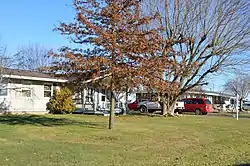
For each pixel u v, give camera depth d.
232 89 69.38
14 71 29.41
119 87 17.06
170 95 31.33
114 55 16.19
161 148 13.04
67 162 9.52
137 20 16.75
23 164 9.07
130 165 9.55
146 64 16.38
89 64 15.94
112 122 18.47
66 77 17.64
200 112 40.88
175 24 30.42
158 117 30.14
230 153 12.15
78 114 30.91
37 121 22.19
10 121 21.75
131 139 15.09
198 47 30.73
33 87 30.31
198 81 31.75
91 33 16.47
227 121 28.17
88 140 14.35
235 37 30.95
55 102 30.38
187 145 14.17
